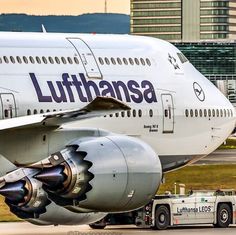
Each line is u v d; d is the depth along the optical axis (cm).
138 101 10581
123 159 9112
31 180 8994
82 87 10156
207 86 11319
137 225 10588
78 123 9981
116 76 10444
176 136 10931
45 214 9350
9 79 9788
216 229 10719
